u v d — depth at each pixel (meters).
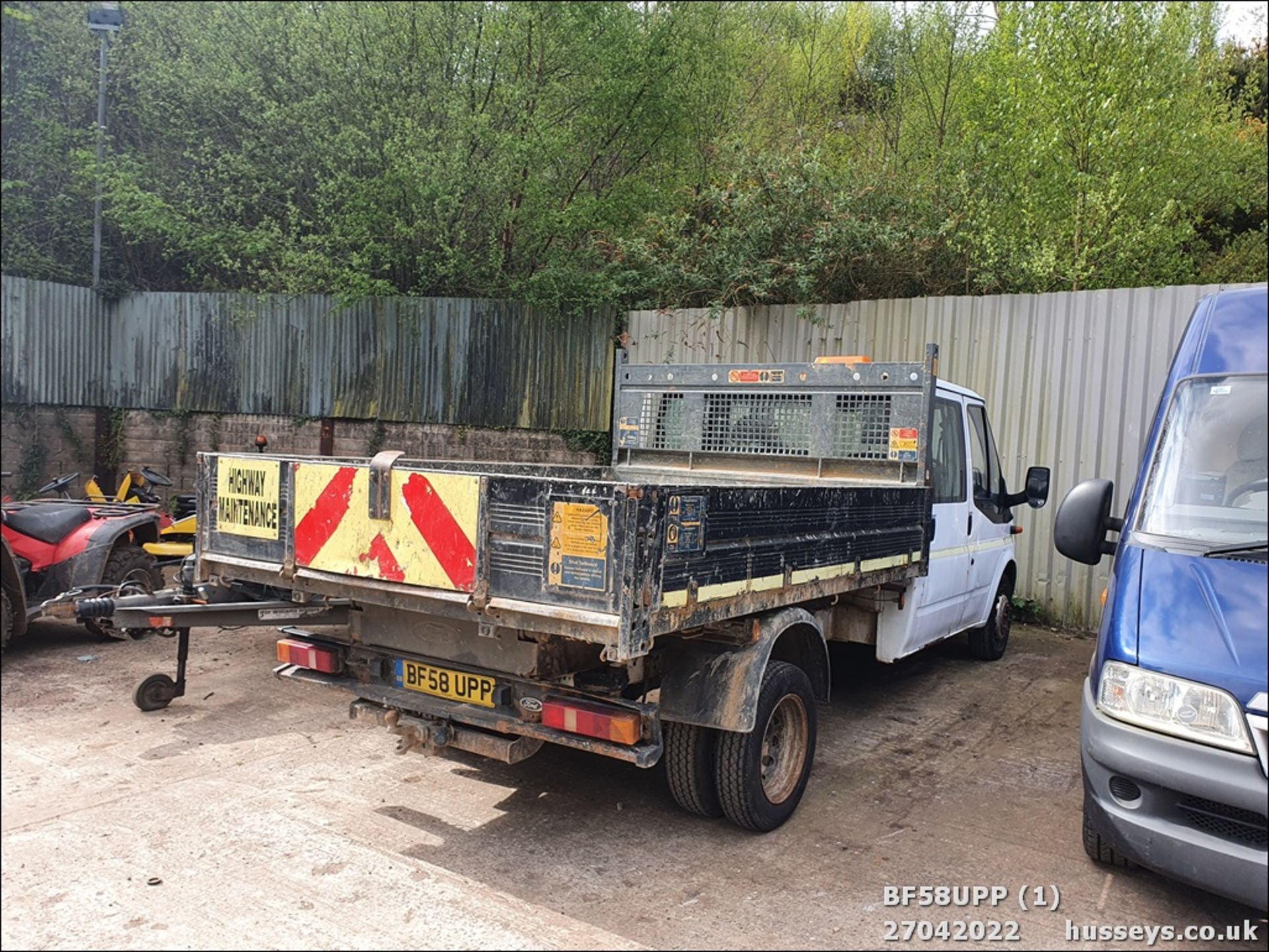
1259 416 3.88
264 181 12.60
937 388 6.10
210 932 3.23
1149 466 4.12
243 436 12.56
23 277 12.65
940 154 12.55
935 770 5.12
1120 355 8.16
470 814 4.34
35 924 3.25
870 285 10.52
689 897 3.61
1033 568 8.72
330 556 4.07
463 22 12.49
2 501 7.39
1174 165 11.45
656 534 3.29
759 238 10.33
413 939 3.23
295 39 12.44
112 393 12.97
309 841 3.97
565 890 3.63
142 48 13.46
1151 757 3.21
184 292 12.98
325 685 4.41
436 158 11.49
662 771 5.04
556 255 11.48
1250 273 12.55
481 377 11.52
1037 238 10.20
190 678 6.37
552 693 3.85
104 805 4.28
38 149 13.39
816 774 5.02
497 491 3.52
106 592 6.78
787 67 16.03
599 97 12.07
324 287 11.99
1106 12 10.46
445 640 4.12
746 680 3.88
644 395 6.89
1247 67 17.22
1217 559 3.51
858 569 4.83
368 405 12.02
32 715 5.53
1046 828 4.36
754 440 6.35
